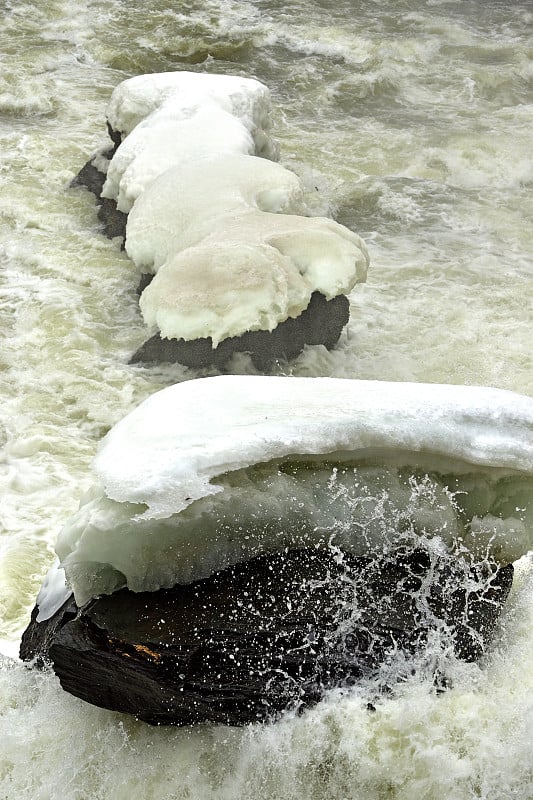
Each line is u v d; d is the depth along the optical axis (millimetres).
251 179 9828
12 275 10406
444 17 21797
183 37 19875
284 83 17750
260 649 4461
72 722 4664
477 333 9547
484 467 4941
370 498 4883
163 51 19094
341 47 19484
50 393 8367
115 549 4547
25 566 6270
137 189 10648
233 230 8820
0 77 16781
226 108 11984
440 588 4852
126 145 11320
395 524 4910
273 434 4672
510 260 11203
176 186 9766
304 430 4707
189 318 8148
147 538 4559
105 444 4930
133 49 18922
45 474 7301
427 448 4793
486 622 4852
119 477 4473
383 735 4410
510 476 4984
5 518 6785
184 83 12242
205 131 11219
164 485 4426
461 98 17250
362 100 16953
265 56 19219
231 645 4449
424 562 4922
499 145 14398
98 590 4660
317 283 8523
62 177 12812
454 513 4973
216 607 4594
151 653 4398
